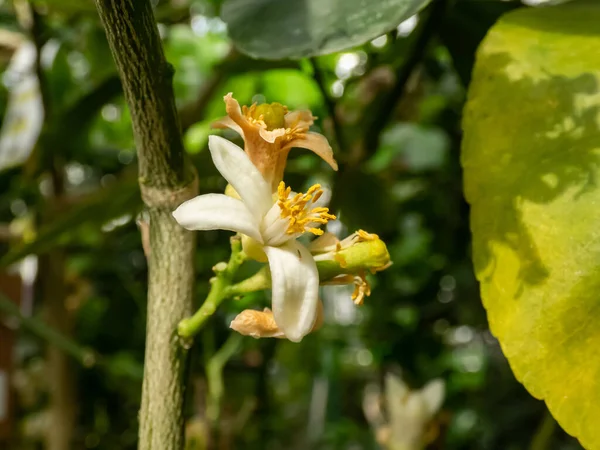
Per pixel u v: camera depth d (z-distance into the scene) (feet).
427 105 1.58
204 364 1.18
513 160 0.61
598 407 0.52
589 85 0.61
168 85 0.51
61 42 1.27
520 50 0.65
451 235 1.44
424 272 1.62
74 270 1.50
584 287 0.54
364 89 1.26
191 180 0.56
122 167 1.57
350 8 0.66
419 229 1.62
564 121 0.60
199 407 1.19
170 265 0.55
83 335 1.59
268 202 0.51
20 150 1.19
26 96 1.23
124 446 1.72
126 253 1.63
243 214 0.49
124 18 0.47
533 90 0.63
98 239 1.41
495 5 0.93
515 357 0.55
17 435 1.64
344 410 2.35
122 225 1.08
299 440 2.22
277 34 0.67
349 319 2.14
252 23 0.68
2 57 1.36
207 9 1.35
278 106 0.53
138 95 0.51
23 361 1.76
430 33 0.93
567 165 0.58
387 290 1.60
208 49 1.71
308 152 0.91
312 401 2.12
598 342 0.53
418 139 1.56
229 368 1.42
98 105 1.07
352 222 1.14
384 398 1.66
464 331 2.20
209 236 1.31
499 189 0.61
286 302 0.48
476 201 0.62
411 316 1.68
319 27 0.66
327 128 1.06
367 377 2.39
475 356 2.29
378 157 1.50
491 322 0.57
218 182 1.03
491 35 0.67
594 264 0.54
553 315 0.55
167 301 0.54
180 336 0.53
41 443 1.68
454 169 1.39
